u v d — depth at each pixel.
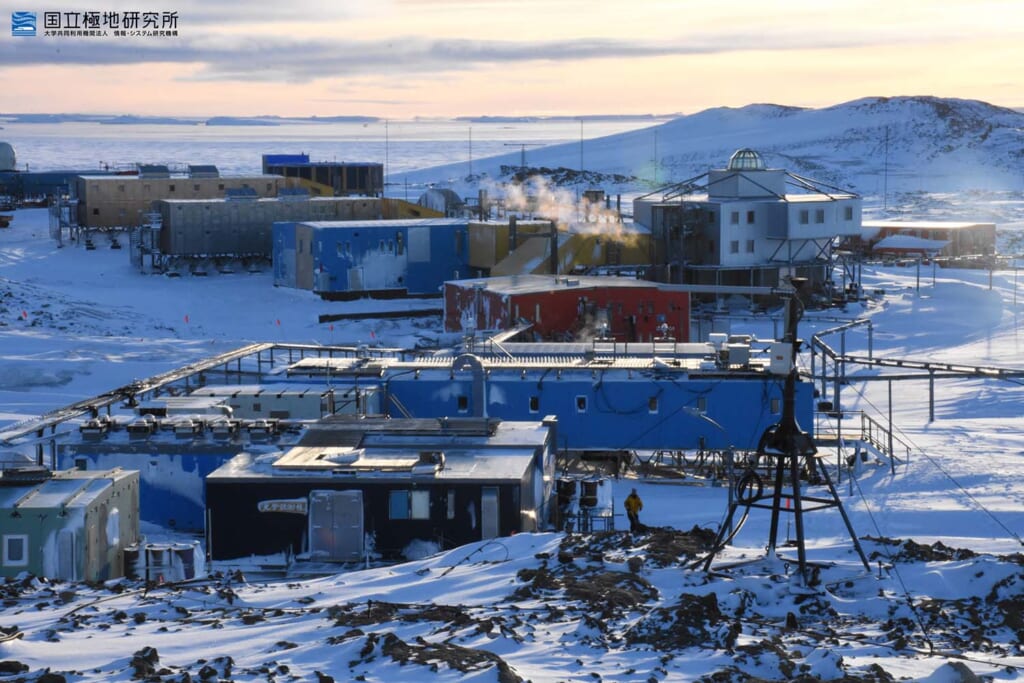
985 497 52.28
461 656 20.64
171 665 20.70
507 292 98.38
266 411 59.41
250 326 117.88
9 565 36.41
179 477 48.53
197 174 191.00
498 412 62.41
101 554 38.31
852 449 64.31
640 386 61.50
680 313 101.31
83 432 49.53
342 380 63.41
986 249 182.00
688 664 21.08
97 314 114.81
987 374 72.94
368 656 20.77
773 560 28.75
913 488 55.06
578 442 61.91
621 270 133.12
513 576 28.91
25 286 123.44
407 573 30.55
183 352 93.88
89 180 177.00
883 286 139.12
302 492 42.19
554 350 72.06
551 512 49.75
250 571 41.78
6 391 80.56
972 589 27.39
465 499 42.06
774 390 60.72
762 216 131.50
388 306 130.12
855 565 28.67
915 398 82.62
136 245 159.75
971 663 21.61
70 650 21.80
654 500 54.75
